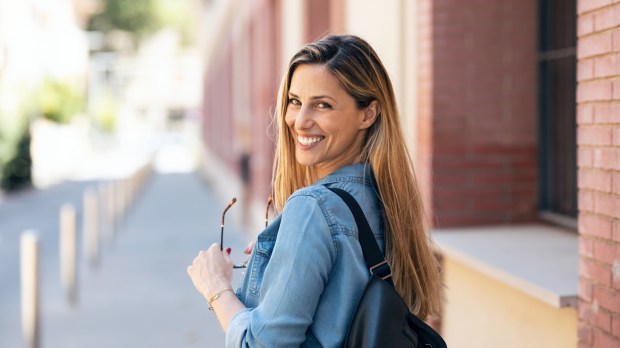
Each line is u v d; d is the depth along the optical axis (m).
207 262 2.46
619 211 2.98
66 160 37.88
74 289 9.19
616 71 2.99
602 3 3.09
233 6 22.28
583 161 3.28
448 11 5.29
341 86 2.32
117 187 17.83
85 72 48.94
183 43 83.19
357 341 2.16
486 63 5.31
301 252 2.18
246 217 16.02
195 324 8.09
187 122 90.50
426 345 2.27
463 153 5.34
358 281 2.23
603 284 3.11
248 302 2.34
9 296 9.92
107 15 60.25
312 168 2.54
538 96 5.35
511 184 5.38
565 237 4.96
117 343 7.38
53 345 7.32
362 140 2.44
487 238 4.99
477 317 4.66
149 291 9.88
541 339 3.89
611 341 3.06
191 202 23.08
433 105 5.30
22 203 23.77
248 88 18.11
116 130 63.38
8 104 26.34
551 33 5.27
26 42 31.14
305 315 2.17
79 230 16.78
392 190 2.38
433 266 2.51
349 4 7.55
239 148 20.69
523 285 3.75
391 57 6.05
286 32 11.92
